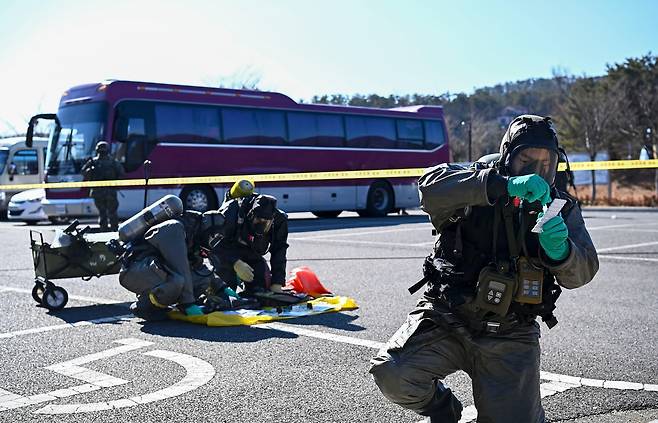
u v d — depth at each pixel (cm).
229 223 790
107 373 552
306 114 2355
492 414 331
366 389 508
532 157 314
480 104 7238
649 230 1791
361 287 946
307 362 577
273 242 800
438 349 338
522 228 314
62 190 1952
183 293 736
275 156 2253
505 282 313
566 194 328
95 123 1925
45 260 794
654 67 5100
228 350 616
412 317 347
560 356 597
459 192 305
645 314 771
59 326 718
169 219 749
